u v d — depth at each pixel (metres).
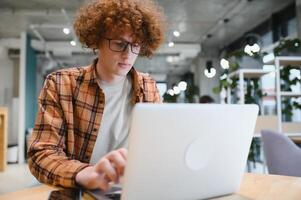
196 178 0.78
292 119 4.61
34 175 1.04
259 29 7.87
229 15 7.09
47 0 6.09
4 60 9.28
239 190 1.00
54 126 1.12
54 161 1.00
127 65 1.18
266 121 3.87
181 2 6.27
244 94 4.15
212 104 0.74
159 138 0.67
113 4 1.16
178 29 8.23
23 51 8.22
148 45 1.28
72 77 1.23
